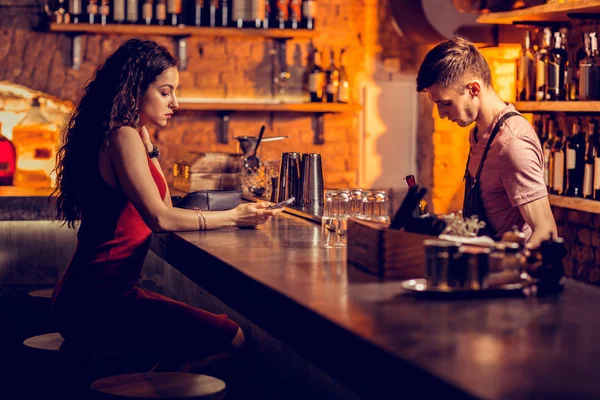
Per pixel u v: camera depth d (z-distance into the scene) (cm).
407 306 198
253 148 497
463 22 596
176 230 321
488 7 586
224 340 294
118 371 299
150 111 317
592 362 152
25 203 462
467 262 208
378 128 723
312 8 684
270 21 688
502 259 214
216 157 495
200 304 388
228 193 373
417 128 729
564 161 457
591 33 434
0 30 643
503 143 303
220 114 696
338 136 718
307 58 709
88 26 643
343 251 288
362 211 305
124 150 296
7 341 329
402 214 241
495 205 313
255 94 702
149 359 307
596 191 429
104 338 290
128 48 312
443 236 224
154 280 462
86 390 285
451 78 305
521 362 152
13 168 592
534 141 302
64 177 309
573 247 491
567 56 473
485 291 208
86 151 301
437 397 143
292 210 405
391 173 729
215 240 311
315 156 415
